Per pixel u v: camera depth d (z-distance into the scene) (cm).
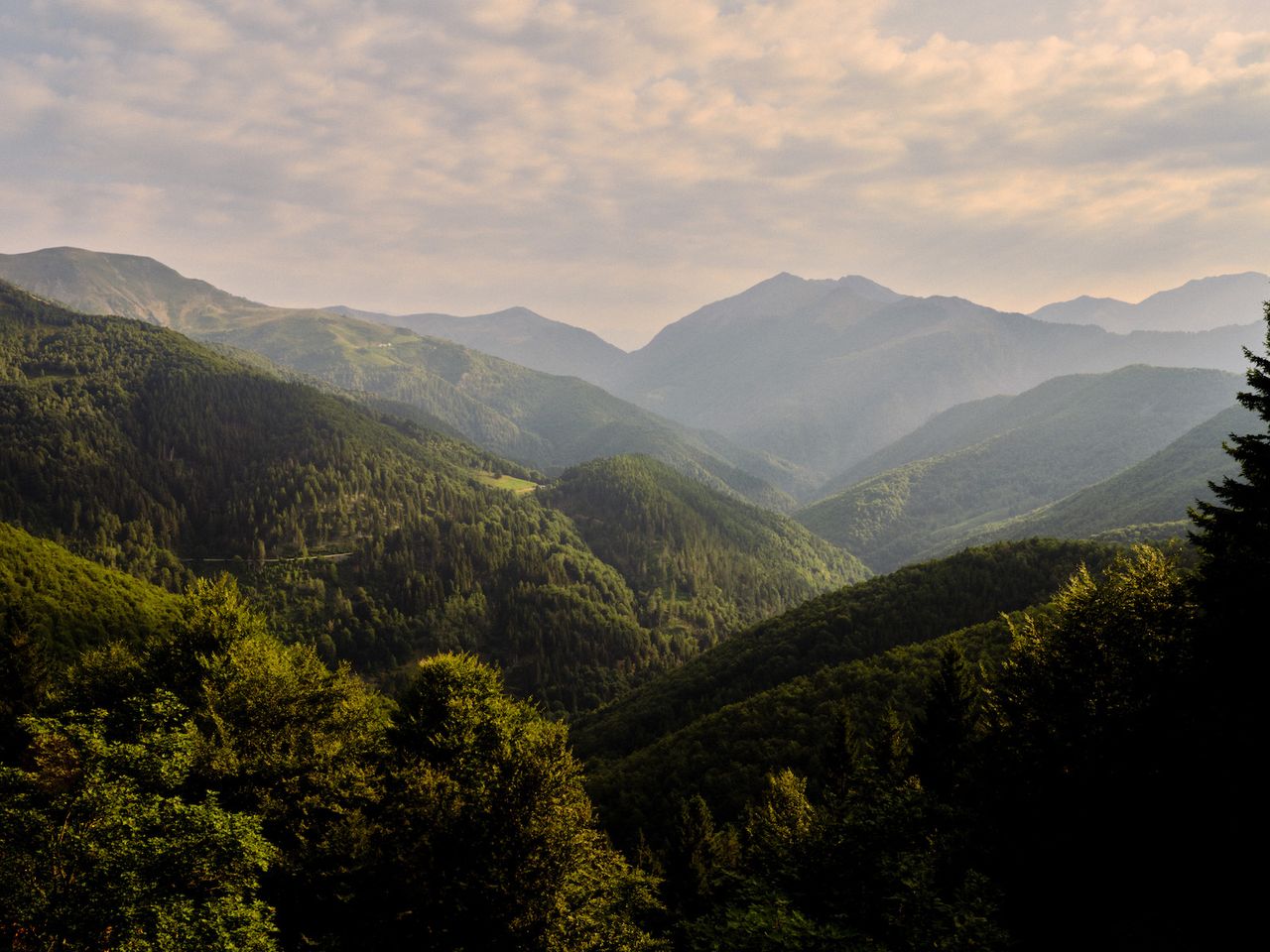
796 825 3444
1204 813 2030
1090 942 2044
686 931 2294
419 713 3838
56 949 1827
